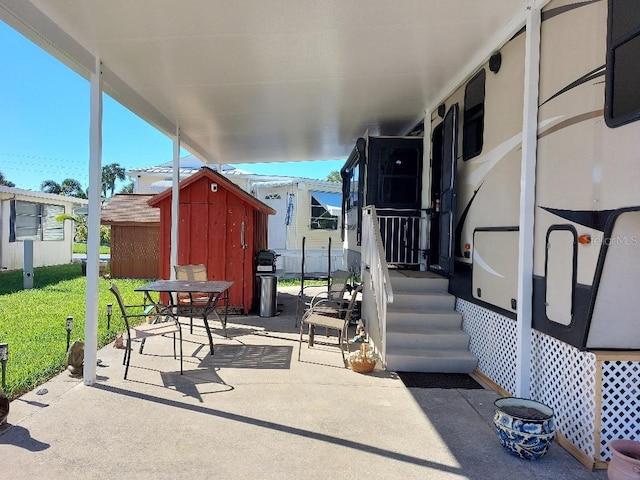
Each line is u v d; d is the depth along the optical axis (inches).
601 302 103.9
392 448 111.0
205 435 116.5
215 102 225.9
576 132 111.0
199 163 689.0
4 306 307.0
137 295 359.9
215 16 135.0
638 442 95.3
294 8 129.9
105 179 2143.2
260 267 308.3
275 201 625.0
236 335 231.1
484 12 134.8
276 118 262.5
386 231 260.5
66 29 142.0
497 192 157.6
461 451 110.3
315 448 110.2
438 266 231.3
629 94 93.6
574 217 111.6
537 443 105.1
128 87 199.0
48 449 108.4
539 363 128.3
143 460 103.7
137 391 147.7
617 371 104.3
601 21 102.3
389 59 171.5
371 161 259.9
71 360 162.7
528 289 131.6
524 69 137.1
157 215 482.0
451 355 174.6
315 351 200.5
